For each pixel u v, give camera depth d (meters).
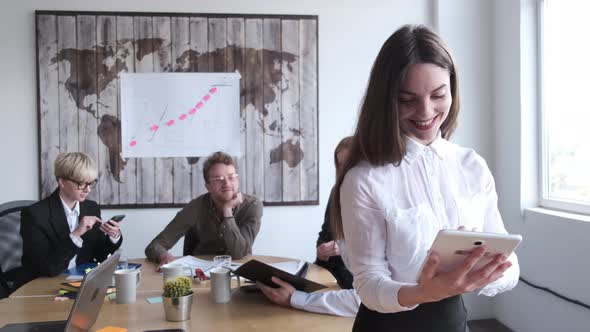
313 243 3.34
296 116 3.29
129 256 3.20
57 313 1.57
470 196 1.06
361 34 3.34
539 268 2.84
